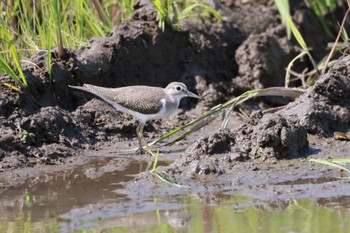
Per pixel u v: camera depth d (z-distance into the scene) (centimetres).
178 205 1101
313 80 1684
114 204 1110
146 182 1211
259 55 1759
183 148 1432
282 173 1230
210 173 1232
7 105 1399
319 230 992
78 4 1619
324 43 1886
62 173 1280
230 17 1825
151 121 1585
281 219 1038
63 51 1538
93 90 1452
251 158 1288
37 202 1128
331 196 1130
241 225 1016
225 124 1414
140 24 1678
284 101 1722
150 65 1659
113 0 1764
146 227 1017
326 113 1413
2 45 1513
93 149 1416
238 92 1712
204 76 1697
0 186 1216
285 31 1830
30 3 1658
